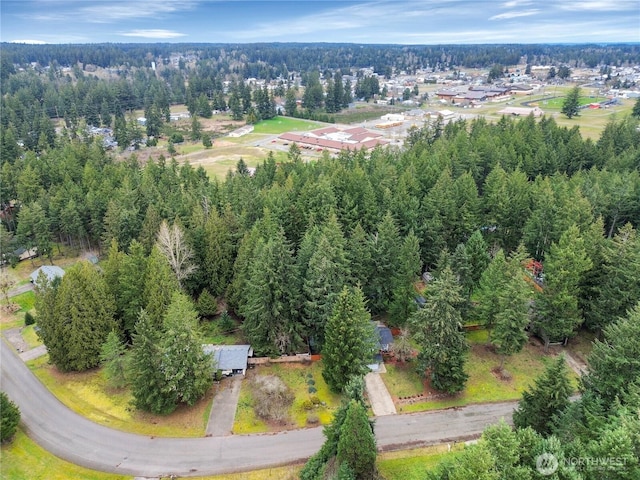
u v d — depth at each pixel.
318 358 53.69
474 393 48.62
